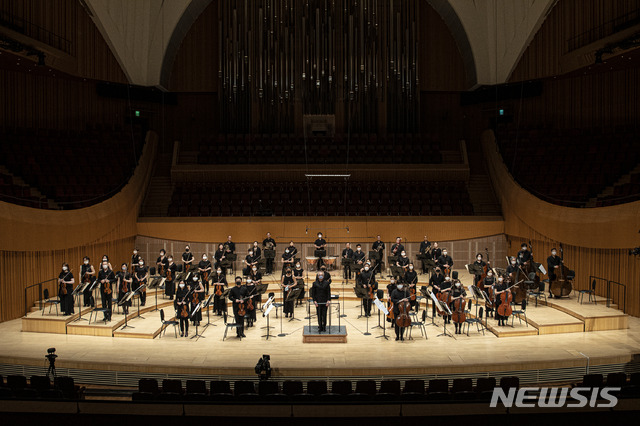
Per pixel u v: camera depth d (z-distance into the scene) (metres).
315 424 8.45
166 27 23.30
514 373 11.34
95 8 20.59
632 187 16.80
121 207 19.55
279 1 24.22
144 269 15.96
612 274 16.03
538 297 16.23
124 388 11.38
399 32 24.33
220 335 13.78
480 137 24.80
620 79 20.36
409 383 10.17
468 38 23.44
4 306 14.86
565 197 18.59
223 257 18.45
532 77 22.06
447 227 20.78
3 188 16.25
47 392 9.46
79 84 22.05
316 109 24.41
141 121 25.02
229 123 24.62
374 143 23.64
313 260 19.98
